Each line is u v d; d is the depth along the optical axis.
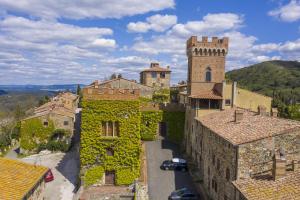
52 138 88.88
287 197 28.58
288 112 89.06
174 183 56.03
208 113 68.88
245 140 38.00
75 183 61.25
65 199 53.50
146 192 51.78
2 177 33.22
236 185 34.09
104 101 56.66
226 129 46.66
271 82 198.50
